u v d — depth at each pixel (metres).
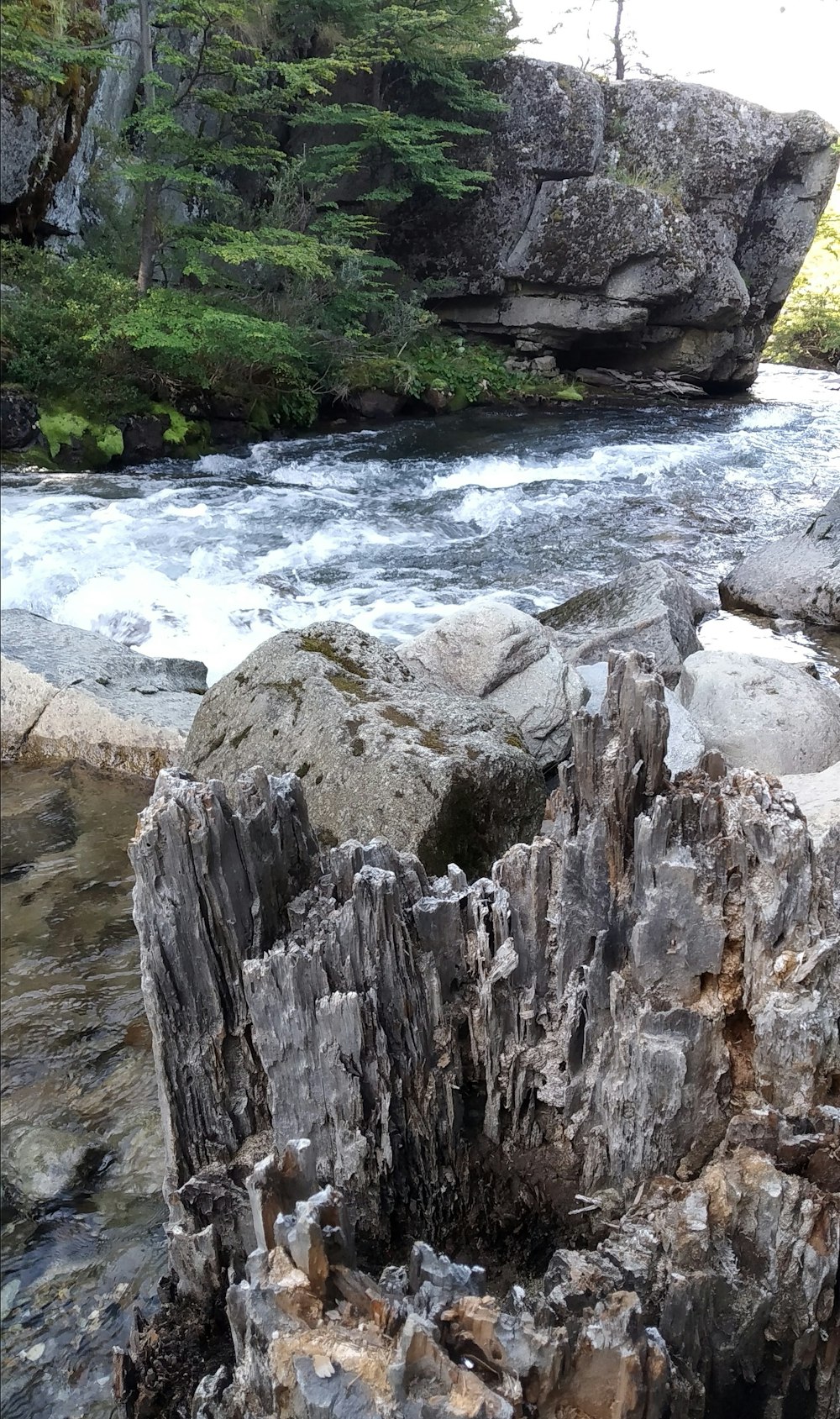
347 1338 1.57
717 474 14.11
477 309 23.12
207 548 9.98
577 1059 2.29
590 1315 1.63
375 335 20.12
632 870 2.21
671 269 21.31
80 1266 2.74
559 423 18.33
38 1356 2.48
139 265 17.16
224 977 2.29
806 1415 1.87
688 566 9.96
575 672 5.73
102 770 5.84
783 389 24.69
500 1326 1.54
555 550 10.45
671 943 2.11
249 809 2.36
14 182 15.20
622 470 14.24
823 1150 1.89
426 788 4.12
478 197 21.94
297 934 2.25
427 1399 1.46
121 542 9.89
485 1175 2.35
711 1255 1.81
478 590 9.12
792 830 2.05
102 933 4.27
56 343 13.73
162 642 7.59
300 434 16.72
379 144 20.95
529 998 2.31
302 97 20.67
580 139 21.17
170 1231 2.32
